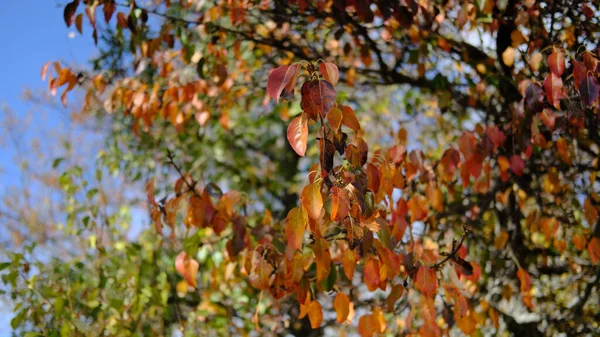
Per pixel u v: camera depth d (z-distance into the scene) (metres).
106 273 4.08
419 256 2.54
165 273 3.94
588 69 2.20
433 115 4.48
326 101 1.77
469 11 3.22
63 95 3.32
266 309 4.31
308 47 3.77
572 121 2.75
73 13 3.03
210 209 2.60
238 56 3.70
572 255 3.73
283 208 8.21
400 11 2.98
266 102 4.08
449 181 3.03
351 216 1.95
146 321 4.08
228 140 7.35
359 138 1.96
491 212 3.71
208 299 4.31
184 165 5.85
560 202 3.35
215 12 3.54
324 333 4.41
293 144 1.80
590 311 3.54
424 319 2.29
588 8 2.81
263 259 2.41
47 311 3.39
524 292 2.94
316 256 1.95
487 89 3.89
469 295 3.65
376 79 3.91
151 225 4.23
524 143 2.75
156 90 3.55
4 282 3.34
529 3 2.92
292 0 3.38
